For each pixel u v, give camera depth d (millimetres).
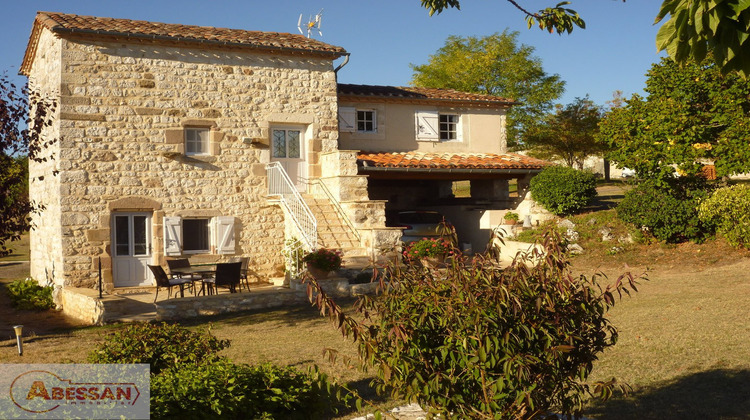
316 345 9250
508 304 4074
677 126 17188
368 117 20125
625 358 7820
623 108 18719
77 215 14992
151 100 15836
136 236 15875
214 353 6965
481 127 21703
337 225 16391
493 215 20016
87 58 15164
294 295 13539
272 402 5938
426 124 20797
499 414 3938
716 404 6164
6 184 10180
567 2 7938
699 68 17094
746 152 16391
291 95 17453
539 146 33750
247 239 16844
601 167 39312
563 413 4504
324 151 17734
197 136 16562
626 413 6086
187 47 16234
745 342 8148
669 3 3883
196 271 14055
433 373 4148
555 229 4535
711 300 11031
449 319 4105
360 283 14297
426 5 8906
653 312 10375
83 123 15094
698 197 17016
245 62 16938
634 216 17016
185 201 16172
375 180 22750
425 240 15305
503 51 36688
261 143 17078
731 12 3672
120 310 12531
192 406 5426
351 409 6430
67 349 9586
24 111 10484
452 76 37688
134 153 15617
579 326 4324
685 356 7746
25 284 16094
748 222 15242
